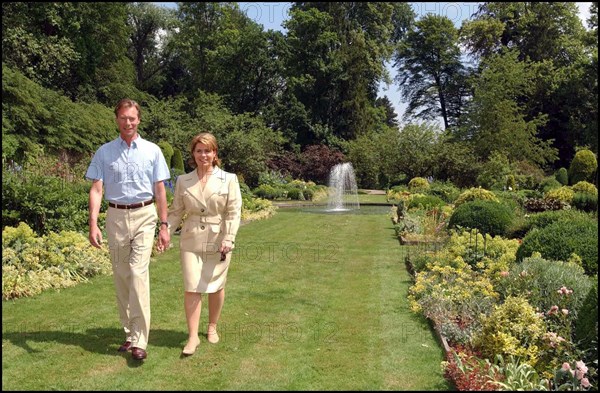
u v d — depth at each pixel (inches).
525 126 1091.9
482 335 160.6
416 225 430.0
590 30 922.7
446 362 147.6
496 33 893.8
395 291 239.1
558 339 147.1
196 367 147.1
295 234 444.5
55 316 190.2
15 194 294.0
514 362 146.5
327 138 1157.1
